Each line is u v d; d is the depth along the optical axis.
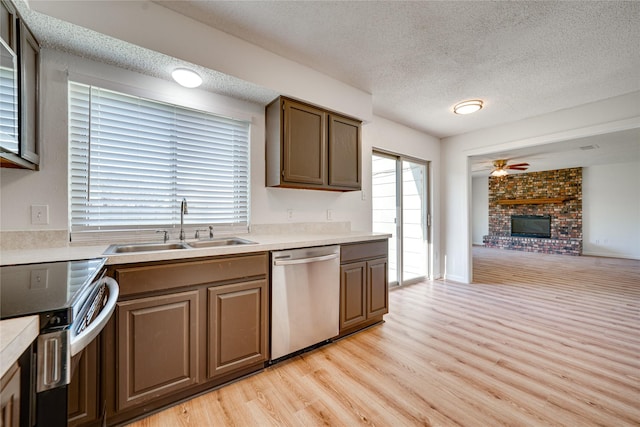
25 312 0.65
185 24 1.76
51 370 0.66
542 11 1.73
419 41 2.04
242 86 2.10
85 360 1.26
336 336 2.29
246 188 2.41
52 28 1.44
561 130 3.35
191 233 2.15
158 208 2.02
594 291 3.72
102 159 1.81
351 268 2.35
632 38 1.98
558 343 2.22
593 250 6.88
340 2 1.66
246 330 1.74
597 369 1.85
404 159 4.14
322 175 2.50
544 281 4.29
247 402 1.54
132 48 1.62
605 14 1.74
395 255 4.04
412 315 2.88
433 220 4.45
